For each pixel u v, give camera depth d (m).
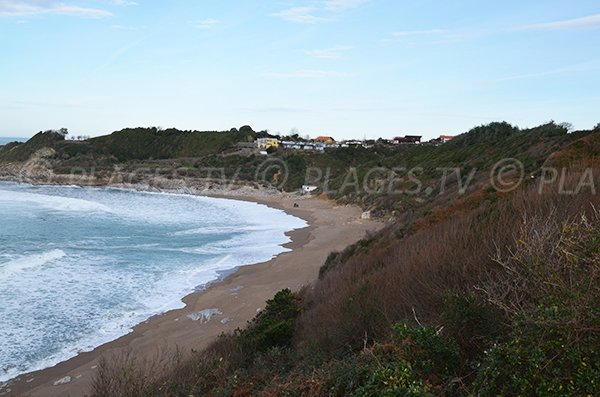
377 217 43.75
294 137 129.12
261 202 64.25
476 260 5.23
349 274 11.55
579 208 5.74
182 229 36.75
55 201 53.75
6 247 26.89
